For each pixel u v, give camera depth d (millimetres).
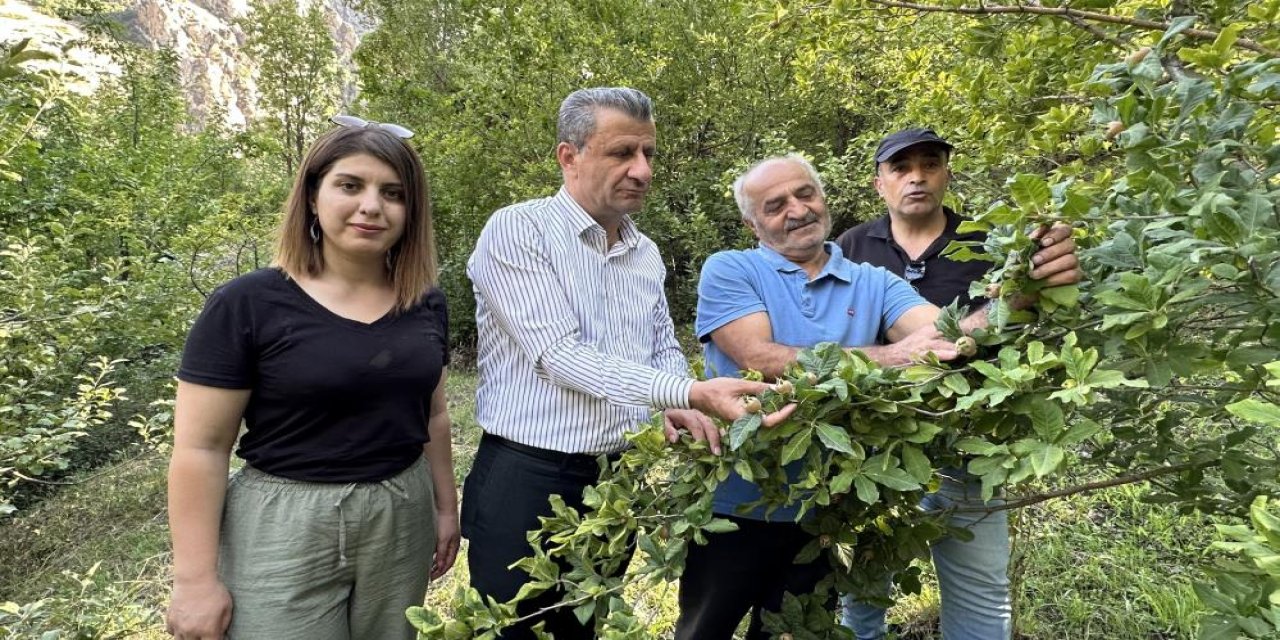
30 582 3146
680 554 1251
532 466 1626
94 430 4543
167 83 12477
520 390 1665
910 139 1996
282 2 17172
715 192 6934
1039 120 1800
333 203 1361
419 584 1556
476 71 8008
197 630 1290
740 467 1171
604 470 1483
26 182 5930
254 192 10406
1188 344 903
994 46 1875
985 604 1788
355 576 1438
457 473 3977
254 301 1327
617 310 1740
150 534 3562
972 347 1062
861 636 2094
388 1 11789
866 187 5137
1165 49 1123
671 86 7508
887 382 1084
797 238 1651
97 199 6453
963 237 2025
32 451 2871
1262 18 1052
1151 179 912
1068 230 968
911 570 1613
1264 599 759
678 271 7141
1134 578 2471
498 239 1614
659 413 1330
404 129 1499
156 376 4980
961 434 1163
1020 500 1396
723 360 1713
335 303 1411
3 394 2980
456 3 11102
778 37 2096
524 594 1228
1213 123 934
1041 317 1010
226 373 1300
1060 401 990
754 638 1827
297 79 17531
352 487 1392
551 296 1561
